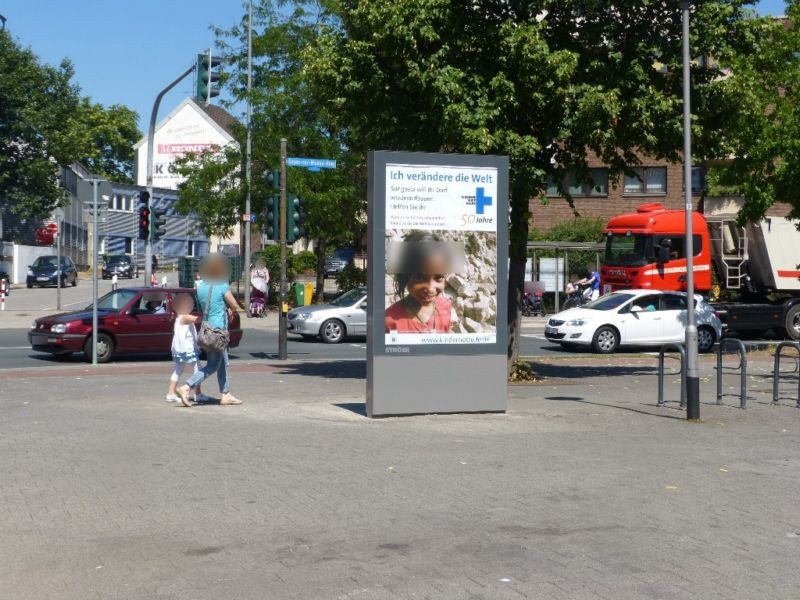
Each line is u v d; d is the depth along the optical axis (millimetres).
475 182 13852
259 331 33812
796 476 9766
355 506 8352
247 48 42375
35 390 17031
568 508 8320
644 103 17328
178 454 10672
